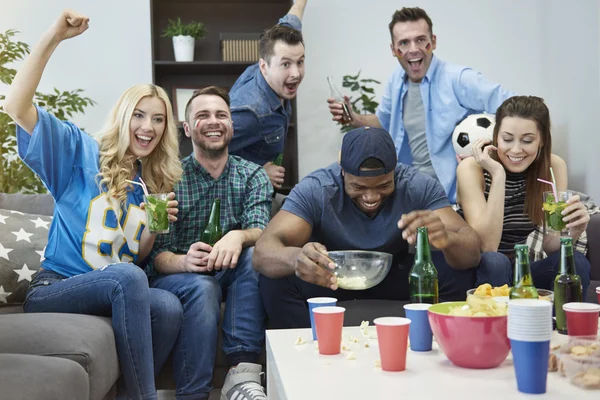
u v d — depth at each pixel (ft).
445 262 7.45
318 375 4.37
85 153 7.64
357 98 15.62
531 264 8.15
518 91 15.89
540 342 3.83
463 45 15.83
